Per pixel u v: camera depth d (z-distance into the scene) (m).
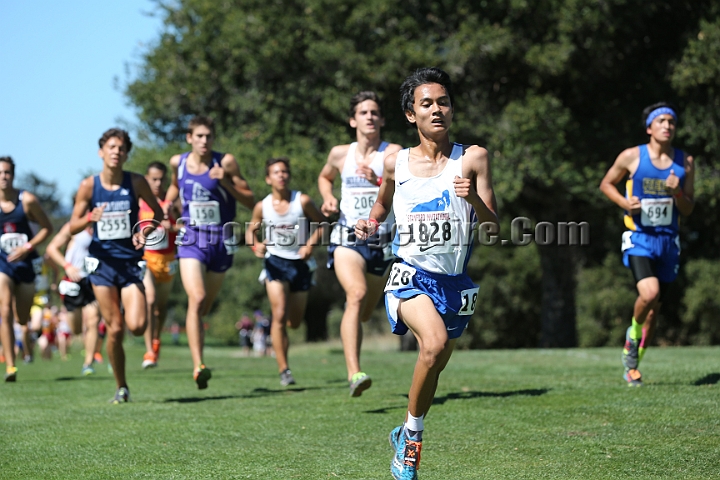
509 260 60.62
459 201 7.81
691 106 38.59
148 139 48.88
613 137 40.69
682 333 52.72
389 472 8.19
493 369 17.28
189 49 44.09
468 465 8.41
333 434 10.05
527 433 9.77
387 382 15.15
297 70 42.00
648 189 13.34
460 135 39.81
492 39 37.47
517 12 38.97
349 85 39.03
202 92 44.00
